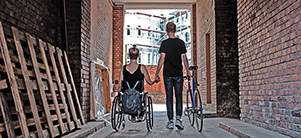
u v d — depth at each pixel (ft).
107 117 25.71
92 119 21.09
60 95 14.83
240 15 19.47
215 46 26.50
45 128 12.55
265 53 14.84
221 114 25.81
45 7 17.43
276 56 13.50
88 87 21.39
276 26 13.47
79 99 19.03
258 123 16.05
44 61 13.80
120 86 16.79
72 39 19.31
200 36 36.04
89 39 21.99
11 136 9.47
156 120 24.44
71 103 16.06
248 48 17.71
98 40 29.68
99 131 17.03
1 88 9.77
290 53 12.09
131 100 15.94
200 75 35.94
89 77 21.80
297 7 11.42
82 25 19.79
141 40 107.24
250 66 17.33
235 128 15.11
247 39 17.92
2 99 9.70
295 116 11.61
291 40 11.97
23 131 9.91
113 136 14.85
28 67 13.08
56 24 19.45
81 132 14.20
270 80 14.24
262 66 15.30
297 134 11.38
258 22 15.90
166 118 26.55
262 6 15.26
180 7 41.39
